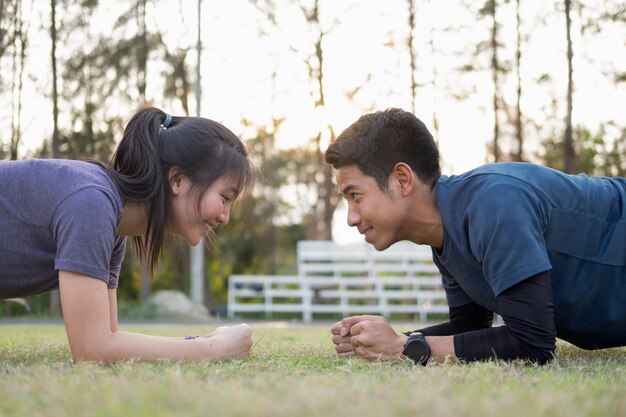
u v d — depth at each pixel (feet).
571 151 45.21
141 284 43.27
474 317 9.17
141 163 7.36
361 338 7.47
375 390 4.85
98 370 5.88
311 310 40.29
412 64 47.80
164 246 7.94
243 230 52.95
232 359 7.27
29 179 7.07
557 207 7.57
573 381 5.78
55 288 7.67
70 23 39.70
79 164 7.28
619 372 6.52
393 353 7.40
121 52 43.86
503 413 4.12
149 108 7.66
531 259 7.06
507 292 7.18
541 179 7.66
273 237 54.29
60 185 6.98
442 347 7.29
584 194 7.76
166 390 4.67
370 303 45.24
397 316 41.96
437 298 41.60
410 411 4.11
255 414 4.01
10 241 7.00
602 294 7.84
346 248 43.06
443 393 4.83
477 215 7.30
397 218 7.73
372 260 41.91
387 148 7.62
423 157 7.71
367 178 7.66
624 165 47.11
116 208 7.11
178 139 7.41
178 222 7.53
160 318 38.40
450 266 8.01
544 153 47.62
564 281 7.76
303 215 57.41
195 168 7.39
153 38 45.34
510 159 46.88
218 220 7.61
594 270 7.75
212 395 4.58
